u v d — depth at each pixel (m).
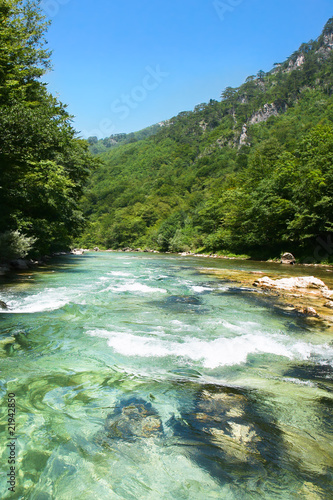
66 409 3.13
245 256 41.12
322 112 127.31
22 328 5.91
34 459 2.43
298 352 5.18
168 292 10.69
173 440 2.68
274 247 37.34
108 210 132.62
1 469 2.31
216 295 10.37
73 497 2.08
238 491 2.17
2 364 4.23
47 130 15.10
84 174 28.41
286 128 118.94
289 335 6.11
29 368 4.12
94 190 147.38
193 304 8.74
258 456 2.53
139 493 2.13
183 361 4.55
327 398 3.58
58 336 5.50
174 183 141.50
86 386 3.65
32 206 21.59
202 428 2.87
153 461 2.43
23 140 14.00
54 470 2.32
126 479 2.25
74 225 33.53
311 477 2.32
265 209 35.00
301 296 10.45
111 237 102.81
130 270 19.22
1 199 18.53
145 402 3.32
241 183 54.56
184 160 168.38
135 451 2.54
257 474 2.33
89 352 4.75
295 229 31.89
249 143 145.75
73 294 9.76
